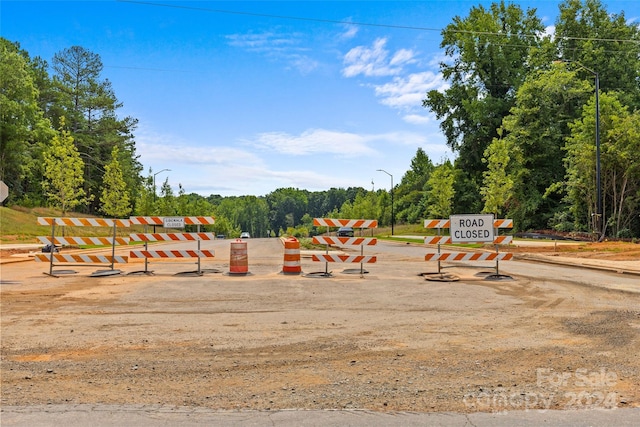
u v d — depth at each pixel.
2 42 64.31
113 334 7.75
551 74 48.19
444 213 52.12
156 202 63.59
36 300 11.03
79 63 73.94
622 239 33.44
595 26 53.72
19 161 57.59
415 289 12.95
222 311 9.75
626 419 4.41
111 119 74.69
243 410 4.62
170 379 5.57
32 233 43.22
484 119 56.16
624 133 34.44
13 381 5.50
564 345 7.04
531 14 59.09
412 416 4.47
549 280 14.91
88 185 72.19
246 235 73.38
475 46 57.50
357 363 6.19
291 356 6.51
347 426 4.25
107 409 4.65
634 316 9.15
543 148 48.56
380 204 92.06
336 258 16.02
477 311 9.77
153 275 16.17
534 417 4.45
